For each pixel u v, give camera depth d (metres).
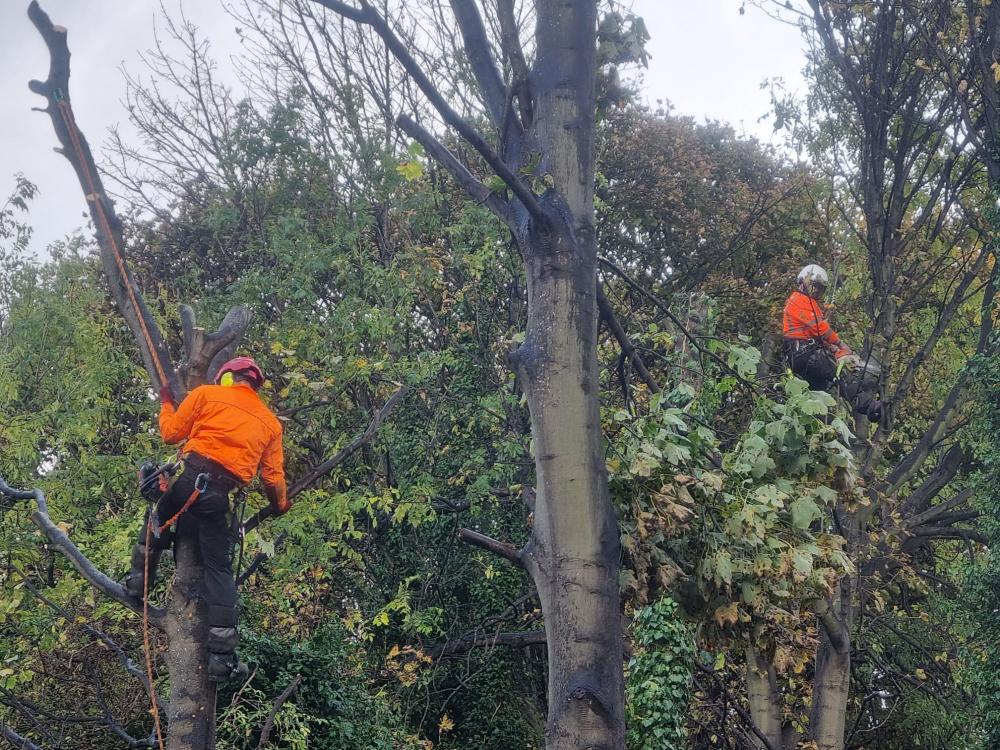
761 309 23.92
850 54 13.54
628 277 7.33
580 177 5.91
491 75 6.36
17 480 15.41
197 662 5.67
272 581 15.45
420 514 16.22
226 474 5.84
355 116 19.58
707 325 11.30
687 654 9.51
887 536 13.13
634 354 7.32
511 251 18.12
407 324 18.45
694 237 25.95
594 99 6.07
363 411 16.84
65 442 16.39
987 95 13.28
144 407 17.27
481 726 18.16
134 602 6.01
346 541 18.50
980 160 14.01
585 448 5.67
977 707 15.20
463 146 20.42
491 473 17.39
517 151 6.05
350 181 19.62
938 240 16.02
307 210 20.44
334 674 15.20
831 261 18.95
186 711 5.59
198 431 5.88
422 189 19.45
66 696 14.17
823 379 11.30
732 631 6.97
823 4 13.43
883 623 16.97
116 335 18.48
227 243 23.12
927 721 16.94
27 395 17.05
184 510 5.69
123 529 13.02
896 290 14.52
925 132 13.87
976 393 14.05
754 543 6.65
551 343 5.75
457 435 18.58
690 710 14.27
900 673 17.25
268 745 13.45
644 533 6.31
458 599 19.02
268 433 6.13
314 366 14.32
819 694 12.77
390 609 16.89
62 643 12.92
